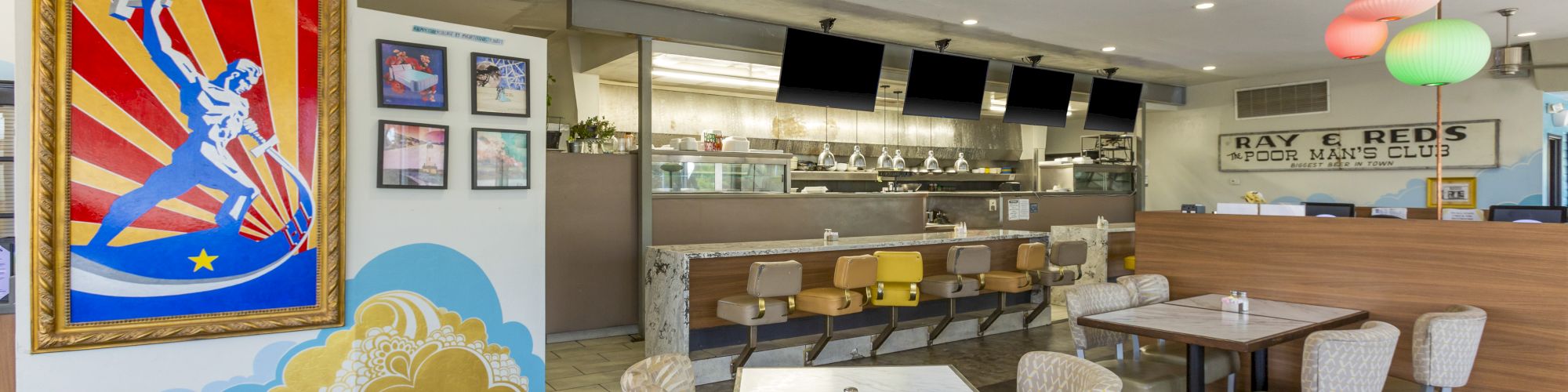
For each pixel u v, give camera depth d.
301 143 3.45
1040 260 6.58
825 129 11.54
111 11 3.09
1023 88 8.71
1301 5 6.52
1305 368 3.16
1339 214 6.50
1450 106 9.14
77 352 3.10
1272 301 4.52
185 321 3.24
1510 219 6.18
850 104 7.22
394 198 3.70
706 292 5.56
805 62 6.91
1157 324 3.70
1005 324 6.90
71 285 3.06
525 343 4.11
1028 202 9.81
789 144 11.31
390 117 3.67
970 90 8.13
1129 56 8.98
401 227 3.72
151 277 3.19
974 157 13.31
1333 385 3.13
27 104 2.97
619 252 6.73
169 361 3.26
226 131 3.30
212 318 3.29
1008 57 9.02
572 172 6.48
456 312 3.89
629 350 6.20
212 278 3.29
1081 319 3.88
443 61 3.81
